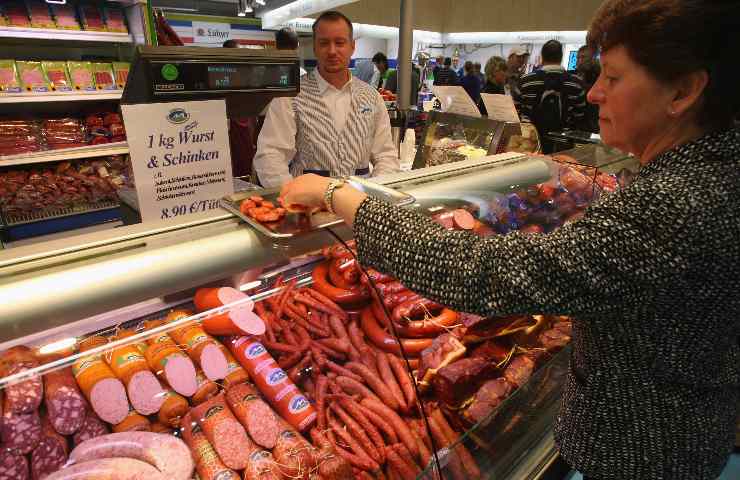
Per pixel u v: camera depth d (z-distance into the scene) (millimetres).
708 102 669
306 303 1145
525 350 1358
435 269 745
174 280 877
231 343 1011
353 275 1215
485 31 10539
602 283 661
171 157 1232
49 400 780
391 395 1079
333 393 1050
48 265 820
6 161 3295
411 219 804
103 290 810
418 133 3400
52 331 847
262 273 1120
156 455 823
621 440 912
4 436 739
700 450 894
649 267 648
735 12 589
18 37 3174
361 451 973
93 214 3795
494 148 2242
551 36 9828
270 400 973
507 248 711
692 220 637
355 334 1176
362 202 850
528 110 4219
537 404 1325
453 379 1130
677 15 607
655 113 697
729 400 932
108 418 828
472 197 1440
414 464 1006
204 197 1328
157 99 1169
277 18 7926
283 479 874
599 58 758
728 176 662
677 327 752
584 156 1977
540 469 1310
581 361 945
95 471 780
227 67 1238
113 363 862
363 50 12227
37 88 3332
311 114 2381
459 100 2568
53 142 3557
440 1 10562
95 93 3533
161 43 3307
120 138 3836
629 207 669
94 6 3531
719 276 675
